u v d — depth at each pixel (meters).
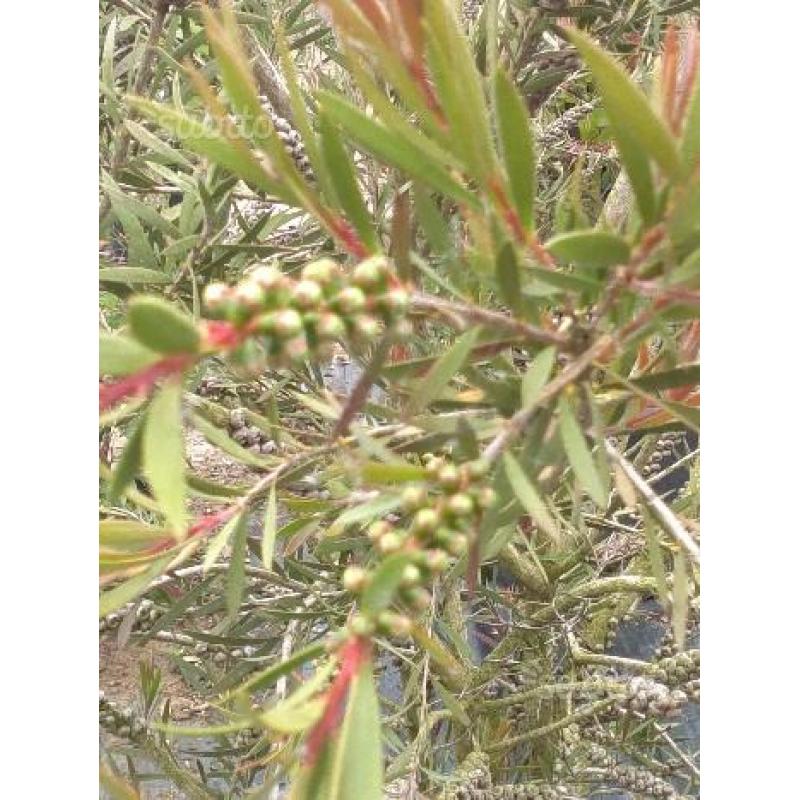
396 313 0.24
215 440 0.38
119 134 0.69
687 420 0.31
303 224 0.78
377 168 0.59
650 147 0.24
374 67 0.32
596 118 0.70
